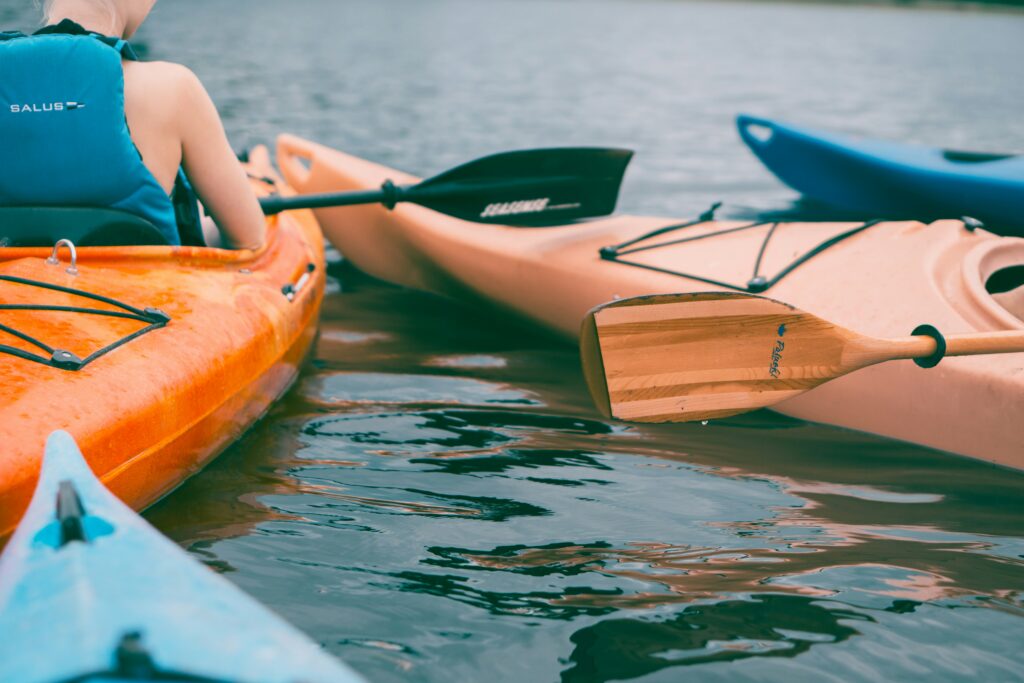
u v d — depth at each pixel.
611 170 3.21
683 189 5.29
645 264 2.76
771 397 2.08
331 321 3.12
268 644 0.80
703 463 2.09
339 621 1.43
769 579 1.60
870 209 4.14
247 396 2.07
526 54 14.09
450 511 1.80
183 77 2.04
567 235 3.03
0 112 1.88
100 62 1.90
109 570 0.90
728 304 1.98
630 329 1.91
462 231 3.23
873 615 1.50
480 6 30.62
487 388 2.53
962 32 26.92
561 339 2.97
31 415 1.45
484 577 1.57
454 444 2.14
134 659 0.75
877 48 18.80
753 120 4.59
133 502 1.67
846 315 2.34
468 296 3.27
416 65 11.55
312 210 3.87
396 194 2.94
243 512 1.75
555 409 2.39
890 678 1.35
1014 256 2.45
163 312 1.90
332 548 1.64
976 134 7.66
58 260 1.89
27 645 0.79
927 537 1.77
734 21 29.25
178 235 2.15
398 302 3.38
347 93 8.61
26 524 1.04
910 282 2.35
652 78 11.46
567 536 1.73
